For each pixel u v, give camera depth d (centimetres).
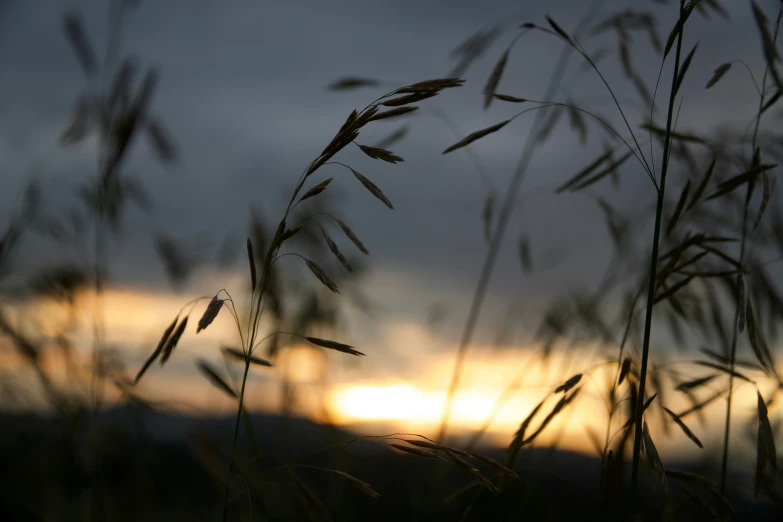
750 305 56
